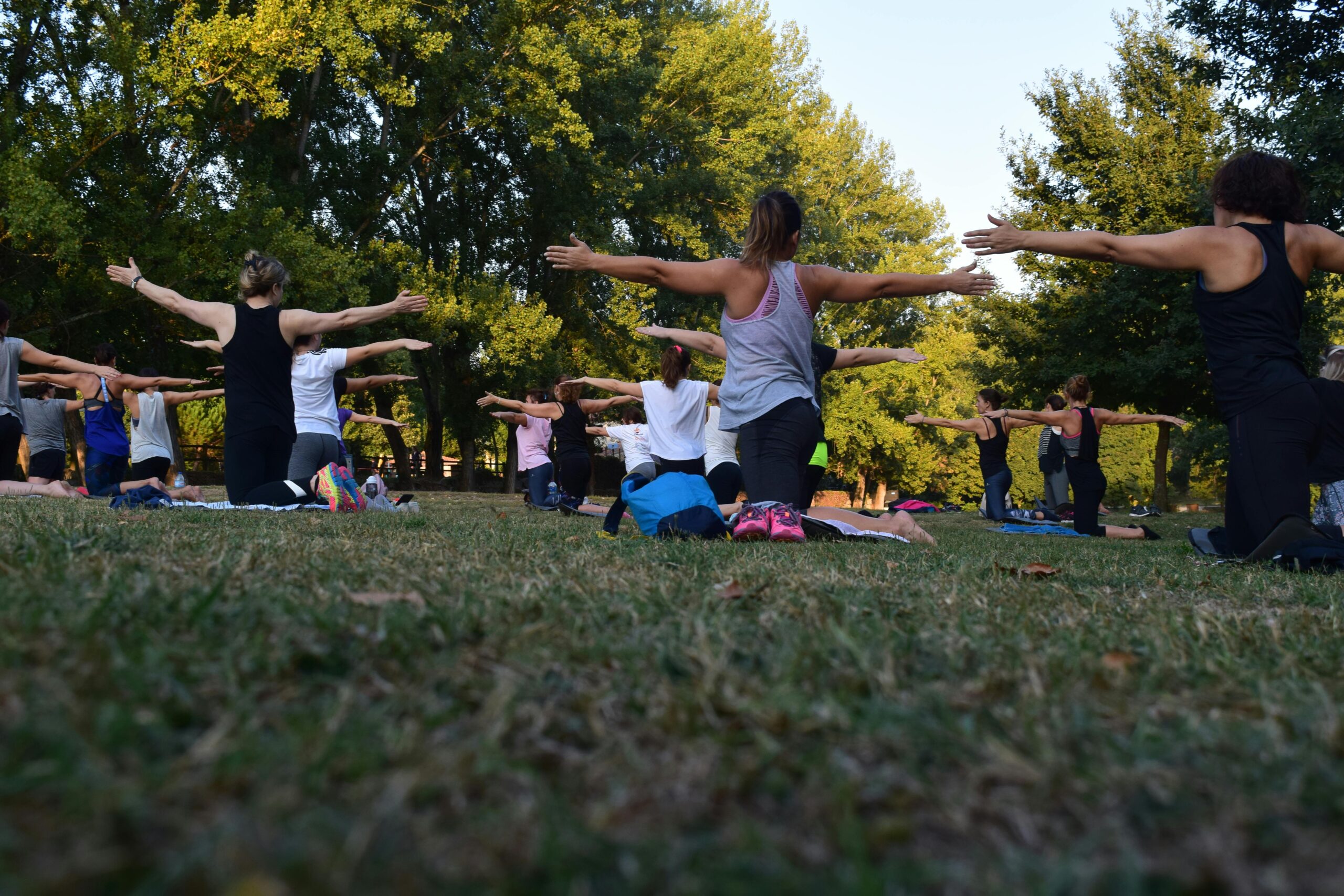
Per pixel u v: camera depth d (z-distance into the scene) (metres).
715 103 27.11
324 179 22.22
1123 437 41.16
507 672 1.32
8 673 1.14
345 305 21.94
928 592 2.52
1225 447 28.53
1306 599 2.91
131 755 0.91
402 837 0.79
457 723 1.12
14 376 8.70
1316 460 5.72
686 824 0.86
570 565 2.85
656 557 3.33
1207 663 1.60
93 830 0.75
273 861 0.72
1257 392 4.19
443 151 25.08
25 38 16.69
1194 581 3.39
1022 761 1.01
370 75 18.41
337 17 16.84
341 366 8.44
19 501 6.77
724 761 1.00
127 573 2.05
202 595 1.79
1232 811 0.89
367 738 1.02
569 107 20.98
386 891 0.70
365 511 6.96
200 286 17.11
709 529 4.89
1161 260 4.32
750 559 3.39
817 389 5.58
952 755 1.05
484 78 22.11
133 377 8.89
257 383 6.69
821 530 5.05
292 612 1.68
